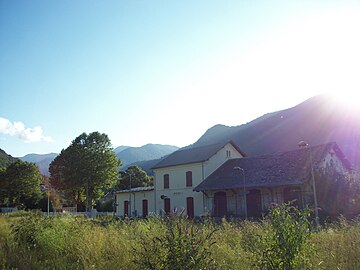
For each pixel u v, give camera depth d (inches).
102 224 536.7
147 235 307.0
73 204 2898.6
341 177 1045.2
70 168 2471.7
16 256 356.5
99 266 308.0
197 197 1569.9
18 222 495.8
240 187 1272.1
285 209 237.1
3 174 3125.0
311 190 1087.0
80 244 372.5
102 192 2669.8
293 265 210.7
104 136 2568.9
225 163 1606.8
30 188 3127.5
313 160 1179.9
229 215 1337.4
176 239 221.5
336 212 967.6
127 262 297.4
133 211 1908.2
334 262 261.9
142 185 3437.5
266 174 1268.5
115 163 2588.6
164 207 1720.0
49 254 387.2
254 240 276.4
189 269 210.2
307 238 227.8
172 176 1712.6
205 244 241.8
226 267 262.5
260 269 222.2
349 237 313.1
